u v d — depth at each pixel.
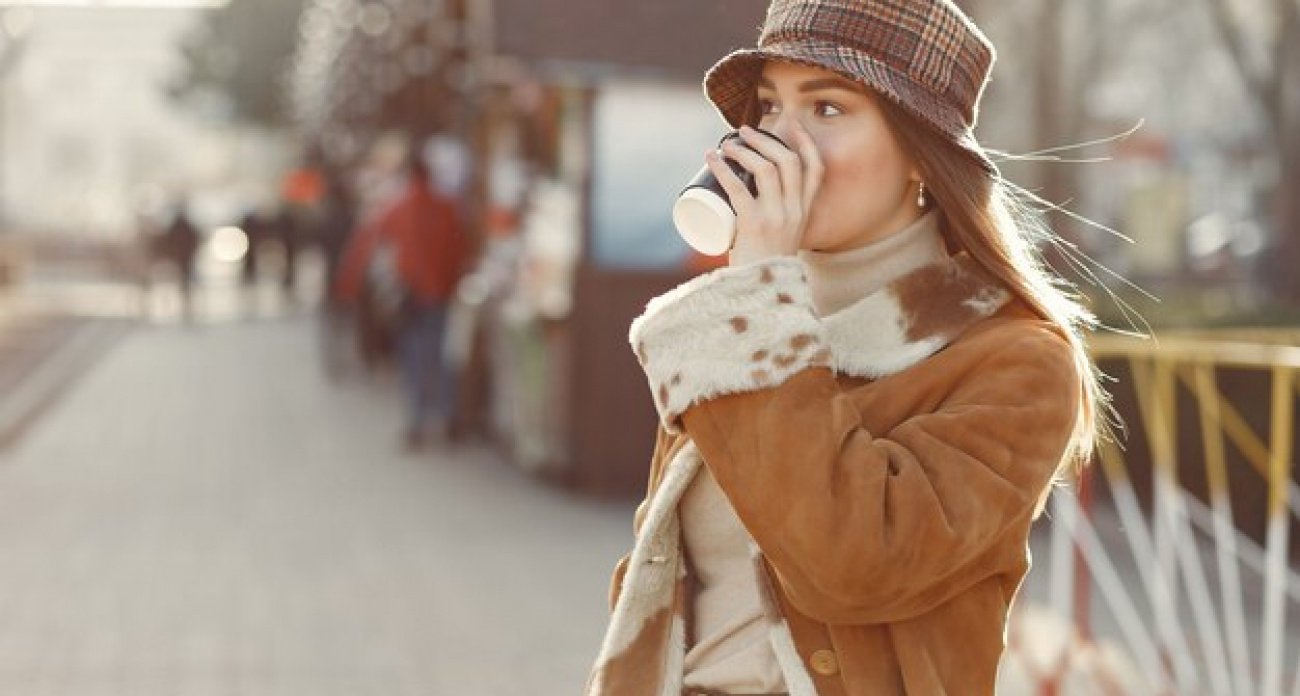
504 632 7.07
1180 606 7.35
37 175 83.25
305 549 8.92
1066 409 1.99
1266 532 8.06
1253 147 30.84
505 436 12.86
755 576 2.06
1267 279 18.30
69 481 11.34
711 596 2.17
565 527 9.64
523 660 6.61
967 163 2.05
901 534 1.88
